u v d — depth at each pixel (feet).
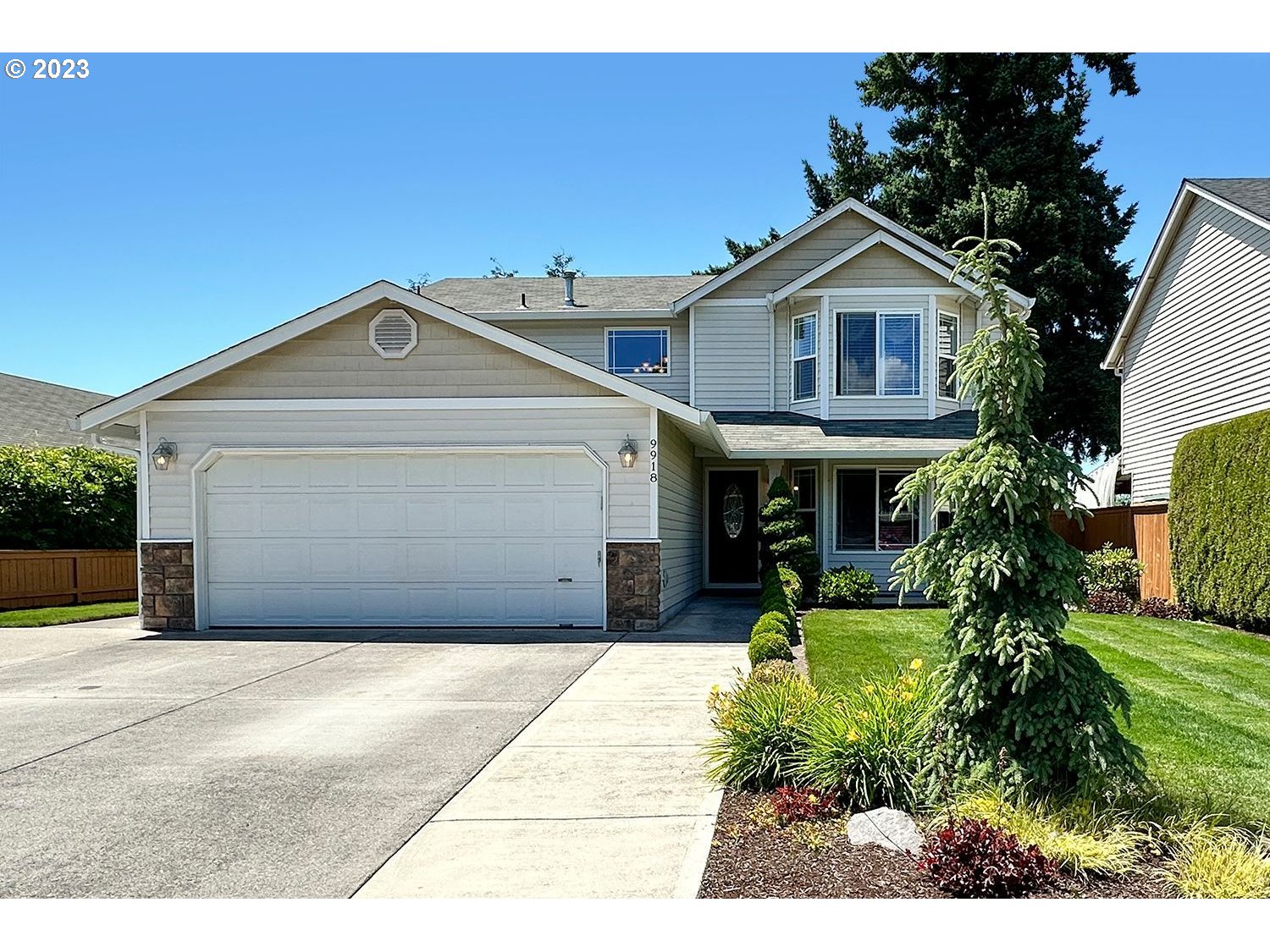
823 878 13.39
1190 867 12.92
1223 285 50.78
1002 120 90.48
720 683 28.86
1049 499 16.16
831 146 102.83
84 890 13.43
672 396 62.28
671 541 46.14
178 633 41.42
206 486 42.39
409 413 41.34
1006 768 15.79
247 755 20.89
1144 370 62.13
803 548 50.62
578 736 22.33
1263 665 30.99
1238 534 38.75
